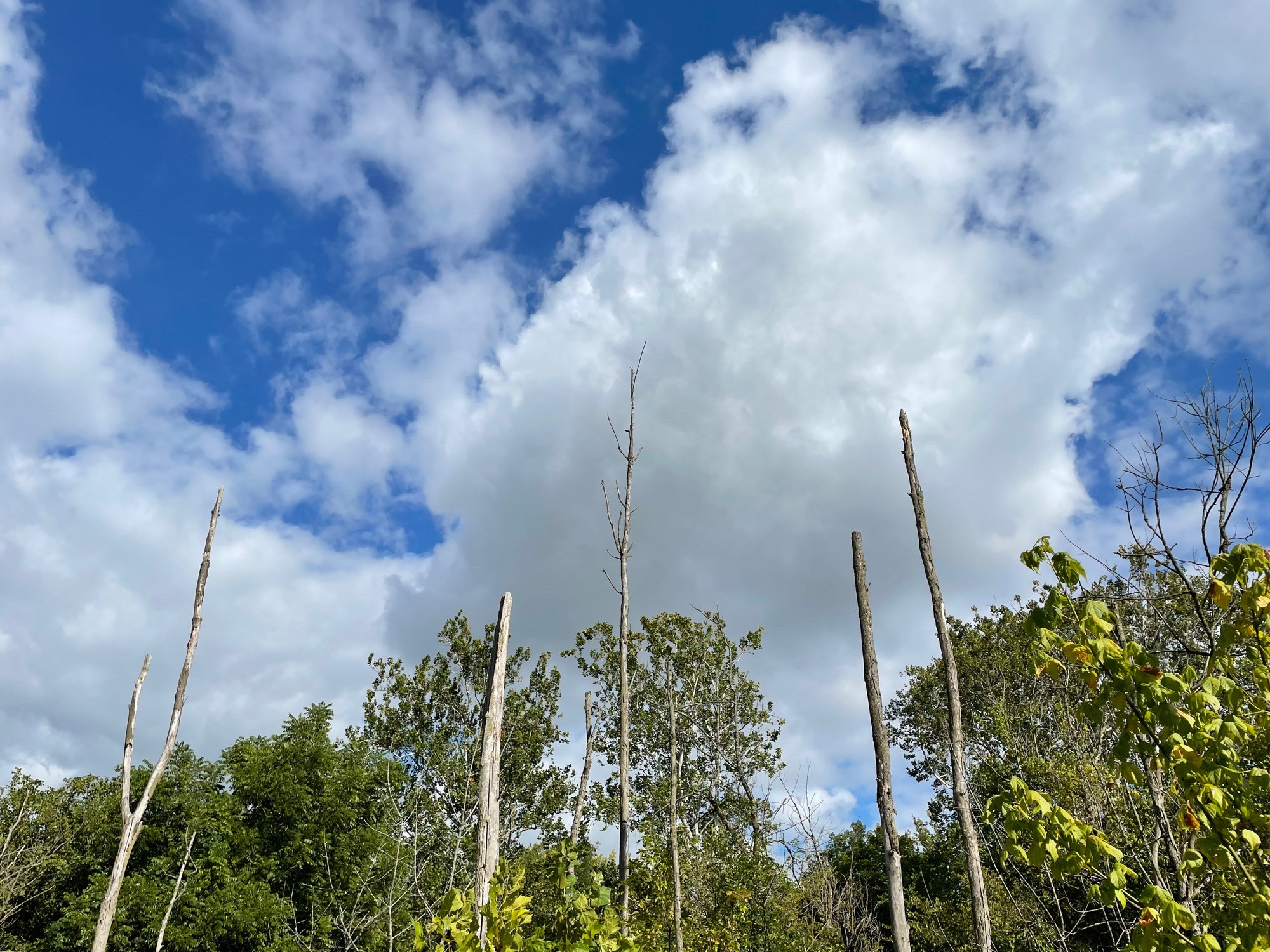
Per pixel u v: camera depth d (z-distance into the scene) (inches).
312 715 1063.6
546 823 1047.6
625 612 565.9
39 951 855.7
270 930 890.7
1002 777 674.2
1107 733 432.8
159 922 852.0
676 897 589.0
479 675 1040.2
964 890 828.0
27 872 907.4
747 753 1047.6
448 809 639.8
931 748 1213.7
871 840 1050.1
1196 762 177.2
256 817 1007.0
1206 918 196.1
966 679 1110.4
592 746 1021.8
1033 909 446.3
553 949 271.6
